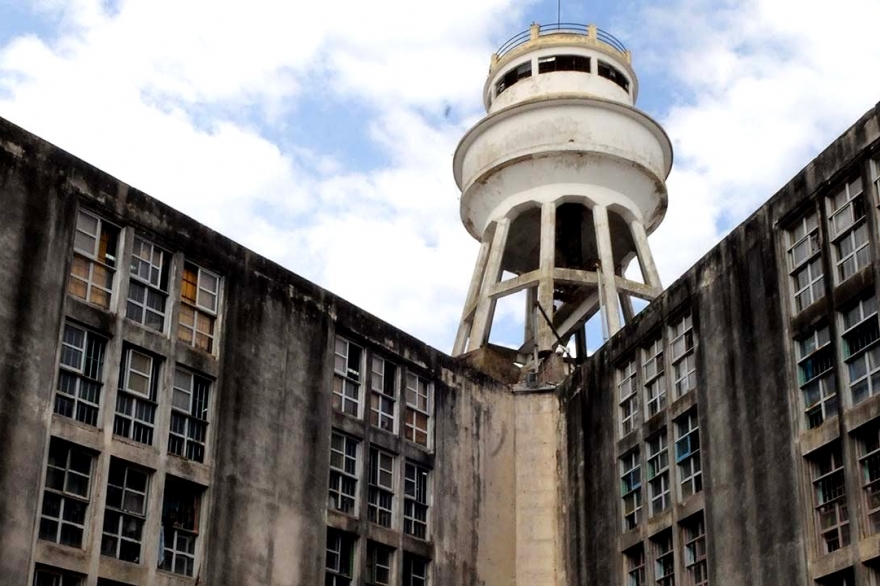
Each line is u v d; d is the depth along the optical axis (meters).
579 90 52.19
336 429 39.03
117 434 33.41
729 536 34.19
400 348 42.00
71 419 32.38
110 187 34.94
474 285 52.50
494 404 44.44
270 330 38.00
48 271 32.81
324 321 39.75
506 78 55.03
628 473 39.91
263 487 36.22
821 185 33.53
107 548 32.38
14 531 30.36
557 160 50.34
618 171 50.75
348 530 38.19
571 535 41.72
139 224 35.38
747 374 34.94
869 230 31.62
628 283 49.81
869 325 31.30
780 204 35.00
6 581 29.92
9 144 32.91
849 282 31.95
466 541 41.50
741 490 34.16
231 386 36.38
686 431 37.47
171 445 34.59
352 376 40.38
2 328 31.42
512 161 50.72
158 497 33.66
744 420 34.62
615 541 39.34
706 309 37.28
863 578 29.80
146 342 34.59
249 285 37.91
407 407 41.69
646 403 39.72
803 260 34.00
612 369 41.69
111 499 32.81
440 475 41.62
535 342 50.53
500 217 51.53
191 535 34.47
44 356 32.09
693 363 37.66
